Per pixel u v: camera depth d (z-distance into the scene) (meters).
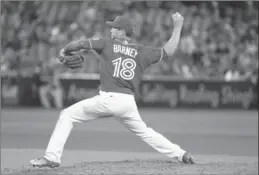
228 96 75.69
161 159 30.33
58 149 23.69
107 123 58.69
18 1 92.31
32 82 75.94
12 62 77.88
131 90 23.91
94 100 23.70
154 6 91.06
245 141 43.50
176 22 24.62
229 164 25.81
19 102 76.06
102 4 91.06
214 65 77.44
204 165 25.14
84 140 42.91
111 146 39.28
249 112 72.25
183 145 40.81
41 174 23.19
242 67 76.94
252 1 92.00
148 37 80.81
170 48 24.48
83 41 23.55
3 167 26.61
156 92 76.06
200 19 86.56
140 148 38.03
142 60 23.95
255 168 24.45
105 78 23.61
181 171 23.33
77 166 25.28
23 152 34.25
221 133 49.22
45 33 81.75
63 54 23.80
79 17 88.88
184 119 62.00
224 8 91.94
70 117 23.88
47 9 91.69
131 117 24.23
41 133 47.78
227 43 80.38
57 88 74.62
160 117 64.00
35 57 76.62
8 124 55.22
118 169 23.92
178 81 75.81
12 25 87.50
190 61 77.62
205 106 75.75
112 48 23.73
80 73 75.69
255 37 83.94
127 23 24.25
